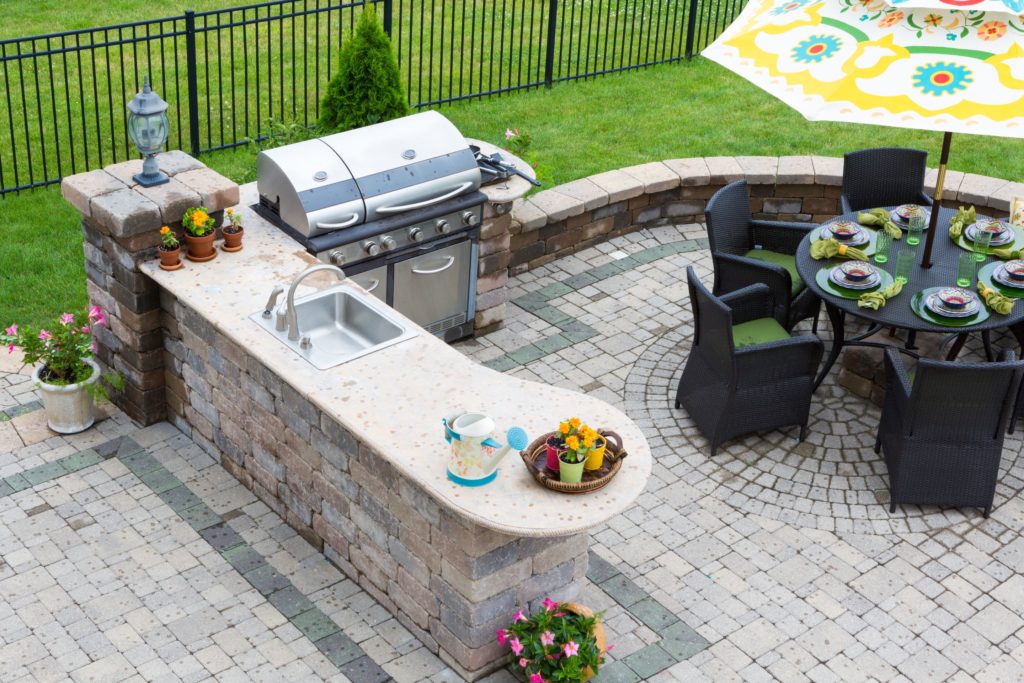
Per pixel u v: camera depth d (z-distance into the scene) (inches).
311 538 272.7
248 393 273.3
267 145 424.5
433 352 256.5
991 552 278.8
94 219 283.6
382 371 248.8
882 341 344.2
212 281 278.7
